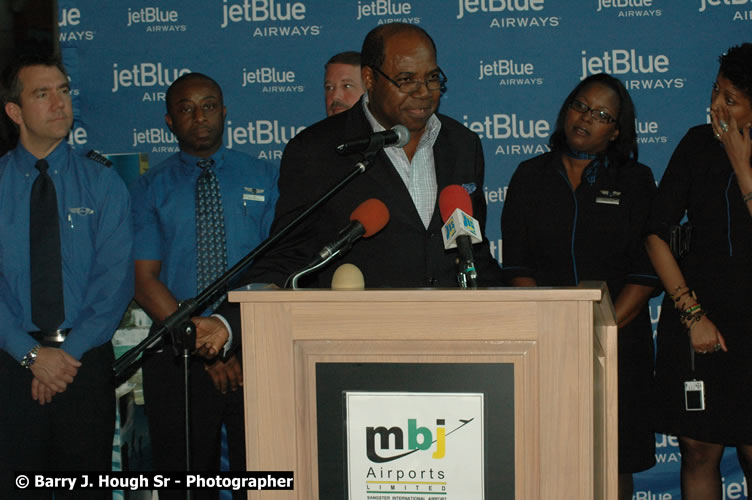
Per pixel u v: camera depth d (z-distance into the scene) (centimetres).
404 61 235
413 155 256
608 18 350
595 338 170
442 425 148
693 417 291
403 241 243
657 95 351
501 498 147
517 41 352
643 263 306
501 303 146
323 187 245
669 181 301
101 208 303
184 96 337
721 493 308
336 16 352
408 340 149
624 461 306
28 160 300
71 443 289
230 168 341
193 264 330
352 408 151
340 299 150
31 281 292
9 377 286
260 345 154
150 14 351
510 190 328
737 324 281
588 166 315
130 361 181
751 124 281
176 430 324
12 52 336
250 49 352
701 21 350
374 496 151
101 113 352
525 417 146
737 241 281
